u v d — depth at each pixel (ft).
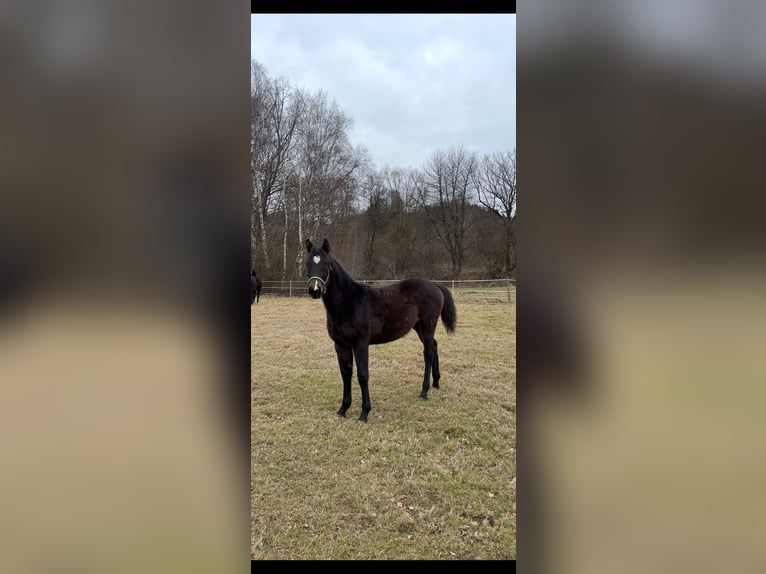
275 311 33.86
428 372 13.55
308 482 8.06
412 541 6.29
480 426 10.93
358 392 13.93
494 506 7.23
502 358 18.28
